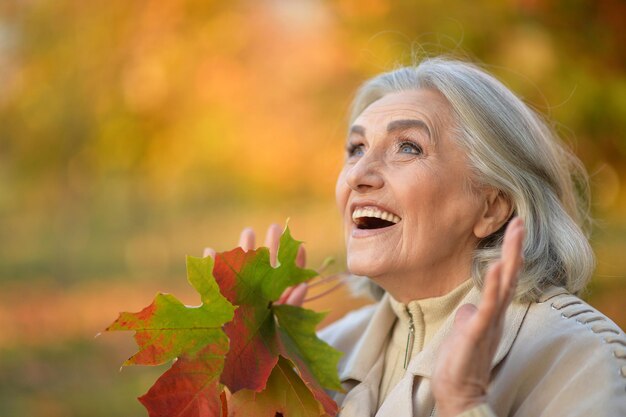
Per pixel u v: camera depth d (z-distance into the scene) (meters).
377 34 2.60
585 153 2.46
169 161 4.34
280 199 4.50
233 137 4.02
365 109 1.43
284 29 3.72
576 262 1.32
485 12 2.55
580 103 2.45
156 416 1.09
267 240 1.50
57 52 4.34
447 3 2.62
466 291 1.32
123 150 4.31
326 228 4.46
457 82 1.34
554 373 1.14
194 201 5.21
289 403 1.23
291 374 1.25
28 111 4.47
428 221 1.29
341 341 1.59
